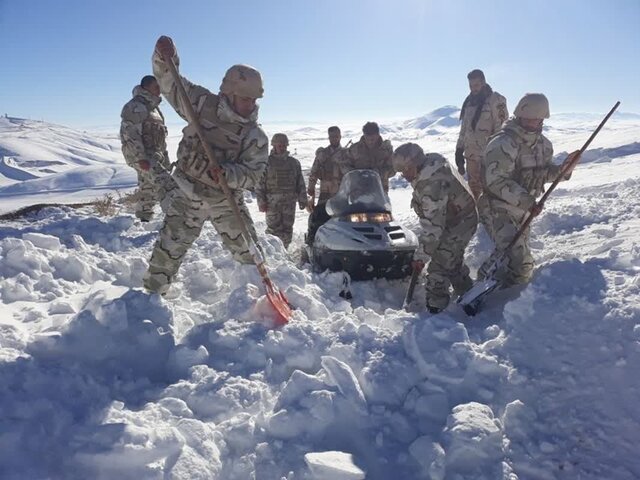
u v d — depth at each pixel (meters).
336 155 7.54
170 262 4.36
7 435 2.48
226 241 4.57
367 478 2.62
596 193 8.91
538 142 4.91
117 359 3.41
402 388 3.15
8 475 2.34
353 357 3.36
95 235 6.96
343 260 5.63
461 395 3.12
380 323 3.91
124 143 7.62
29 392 2.83
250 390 3.11
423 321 3.52
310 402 2.87
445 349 3.28
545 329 3.44
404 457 2.72
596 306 3.43
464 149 9.03
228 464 2.67
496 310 4.54
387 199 6.16
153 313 3.71
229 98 4.17
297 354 3.41
